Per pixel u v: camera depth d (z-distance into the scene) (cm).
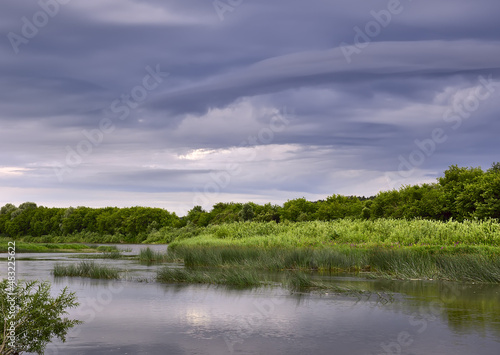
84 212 11344
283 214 6862
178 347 860
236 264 2486
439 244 2611
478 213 3678
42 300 816
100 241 10356
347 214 6112
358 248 2558
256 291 1581
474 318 1117
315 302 1355
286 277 1975
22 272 2267
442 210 4062
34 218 11506
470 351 823
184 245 3453
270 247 2780
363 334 956
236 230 4228
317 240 3148
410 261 2089
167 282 1850
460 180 4162
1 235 11925
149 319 1109
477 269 1864
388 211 4484
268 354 812
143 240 9838
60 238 10662
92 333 967
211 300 1389
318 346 866
